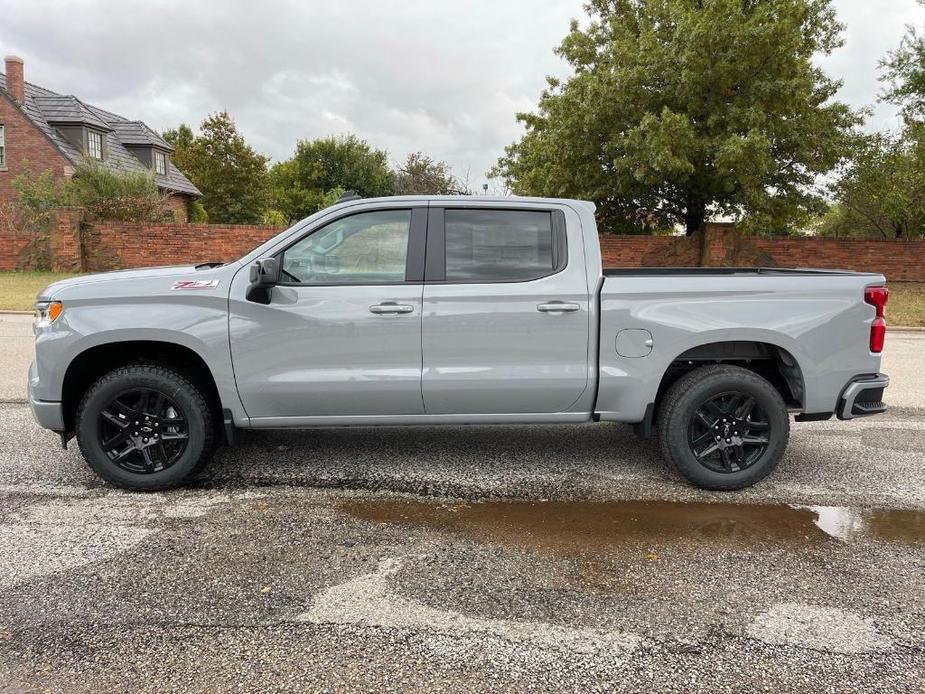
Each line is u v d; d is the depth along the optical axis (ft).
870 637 8.91
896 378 26.89
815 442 18.15
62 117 96.53
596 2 64.75
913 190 59.00
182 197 119.14
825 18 54.19
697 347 14.44
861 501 13.79
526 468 15.64
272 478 14.75
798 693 7.77
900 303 51.11
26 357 28.22
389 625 9.08
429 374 13.67
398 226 13.85
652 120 48.24
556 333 13.75
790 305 13.91
